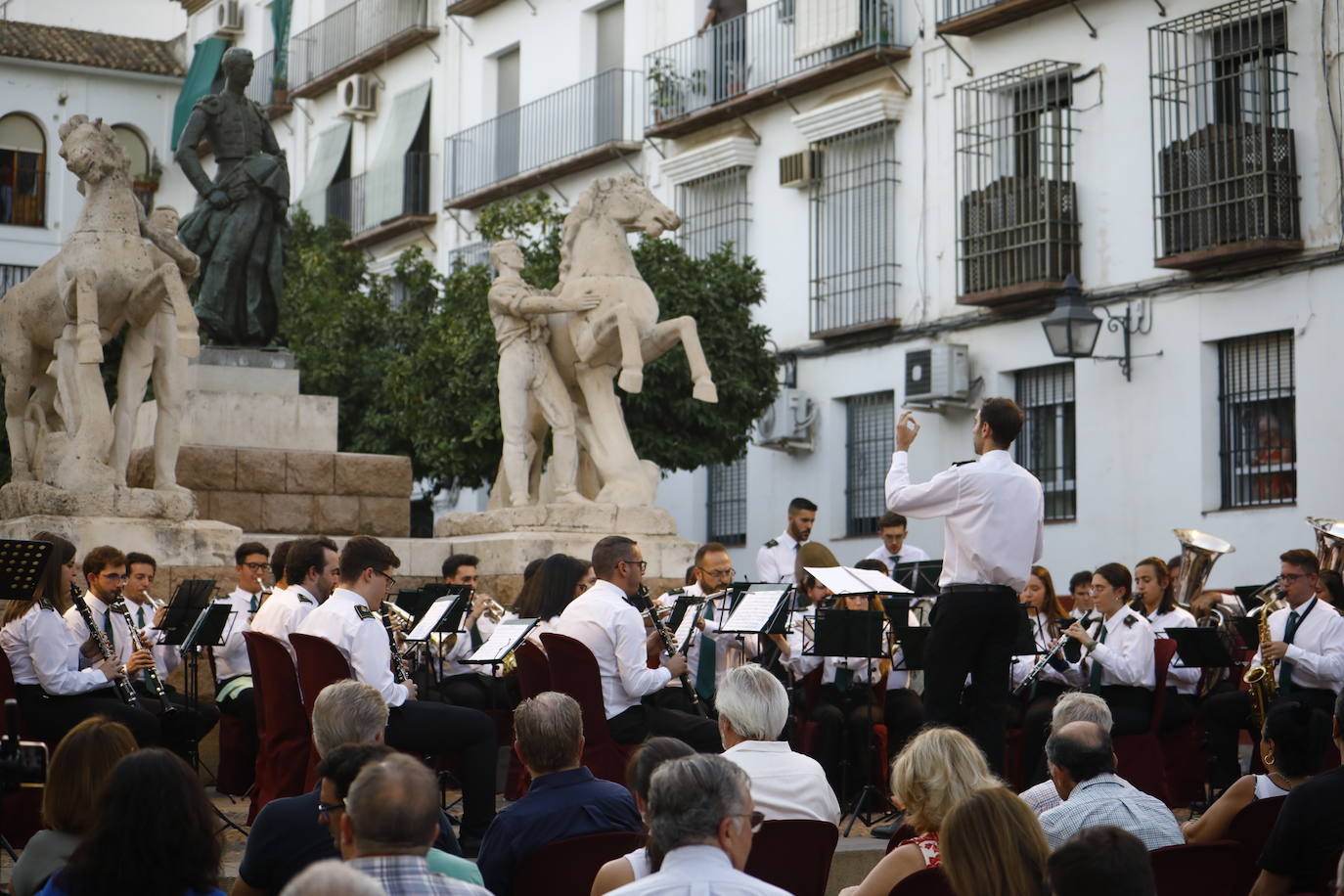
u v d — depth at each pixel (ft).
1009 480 30.19
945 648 30.35
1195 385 69.92
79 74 134.92
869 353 84.74
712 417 77.71
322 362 94.07
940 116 81.61
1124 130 73.26
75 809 19.17
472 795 30.50
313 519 49.21
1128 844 14.08
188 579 38.09
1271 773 24.80
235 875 27.35
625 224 46.37
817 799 23.07
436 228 116.06
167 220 44.37
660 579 45.78
